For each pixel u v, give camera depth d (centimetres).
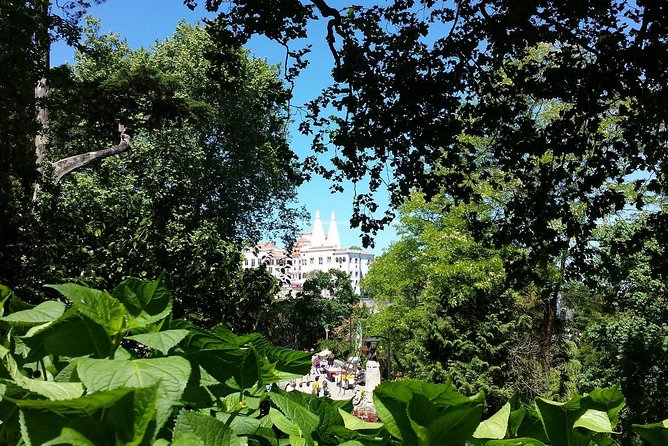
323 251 13638
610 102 963
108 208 785
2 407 94
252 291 837
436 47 955
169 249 760
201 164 2342
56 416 79
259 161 2534
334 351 5131
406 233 2730
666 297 1602
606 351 1891
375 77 920
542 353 2270
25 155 993
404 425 104
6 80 1059
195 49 2581
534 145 941
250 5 955
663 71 816
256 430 124
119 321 107
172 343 98
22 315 102
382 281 2883
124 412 80
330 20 959
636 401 1658
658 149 926
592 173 1016
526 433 135
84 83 1669
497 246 1004
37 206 731
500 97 1090
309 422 120
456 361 2133
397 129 938
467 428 102
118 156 2014
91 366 86
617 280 970
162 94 1769
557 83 905
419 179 1029
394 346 3050
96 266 686
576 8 846
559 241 967
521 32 902
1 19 1085
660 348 1608
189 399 119
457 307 2253
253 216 2697
